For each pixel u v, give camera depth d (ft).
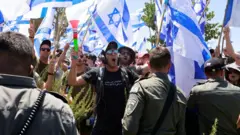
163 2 18.38
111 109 14.33
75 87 16.71
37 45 23.61
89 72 14.62
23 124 5.58
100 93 14.34
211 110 12.16
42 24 21.48
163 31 20.06
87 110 13.78
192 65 17.35
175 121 11.37
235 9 17.06
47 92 6.03
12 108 5.63
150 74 11.80
